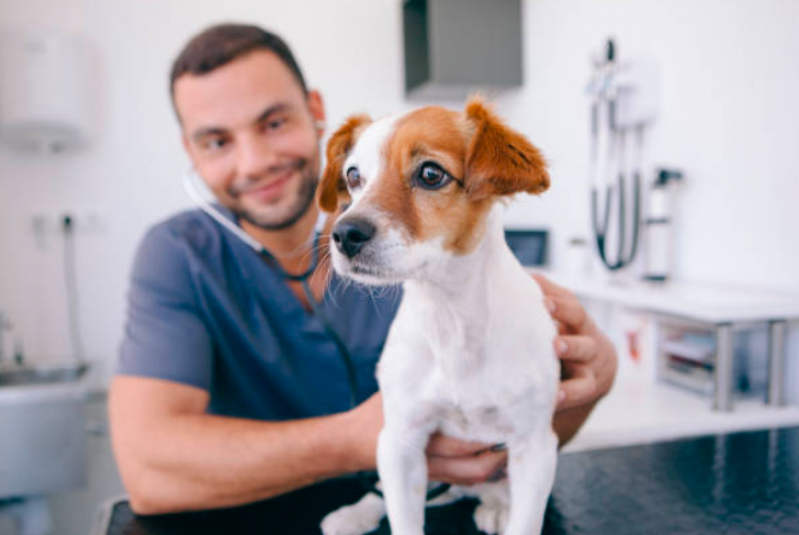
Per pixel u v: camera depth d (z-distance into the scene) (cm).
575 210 218
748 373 145
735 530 69
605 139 195
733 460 91
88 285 235
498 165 64
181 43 240
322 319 95
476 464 71
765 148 138
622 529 70
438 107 73
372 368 104
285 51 103
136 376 89
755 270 143
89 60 228
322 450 75
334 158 84
